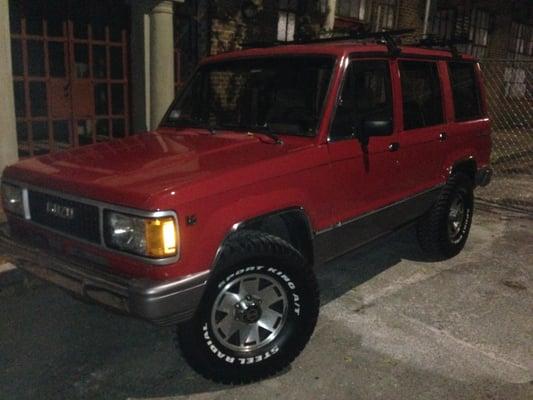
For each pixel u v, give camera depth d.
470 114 5.17
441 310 4.00
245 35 8.73
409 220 4.41
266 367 3.06
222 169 2.84
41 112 8.23
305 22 9.69
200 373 2.94
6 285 4.21
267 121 3.60
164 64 7.18
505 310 4.02
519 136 14.75
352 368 3.20
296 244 3.42
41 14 6.83
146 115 7.34
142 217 2.52
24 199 3.14
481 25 16.03
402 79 4.09
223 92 3.92
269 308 3.09
